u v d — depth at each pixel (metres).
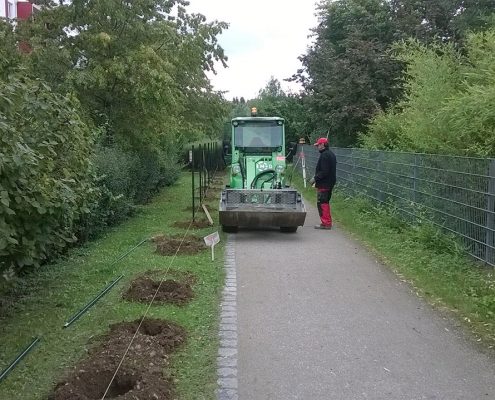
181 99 20.61
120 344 5.66
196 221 14.44
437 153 12.06
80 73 15.26
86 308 7.05
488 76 10.52
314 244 11.70
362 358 5.62
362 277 8.87
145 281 8.11
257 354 5.70
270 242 11.96
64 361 5.46
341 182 20.64
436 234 10.39
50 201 6.58
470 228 9.57
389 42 25.67
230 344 5.95
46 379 5.07
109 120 16.62
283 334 6.27
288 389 4.93
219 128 35.47
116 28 16.88
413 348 5.89
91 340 5.96
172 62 18.41
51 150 6.73
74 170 7.73
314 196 21.50
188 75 25.20
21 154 5.67
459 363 5.50
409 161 12.63
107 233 12.66
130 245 11.29
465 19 22.08
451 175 10.34
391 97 23.77
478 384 5.04
